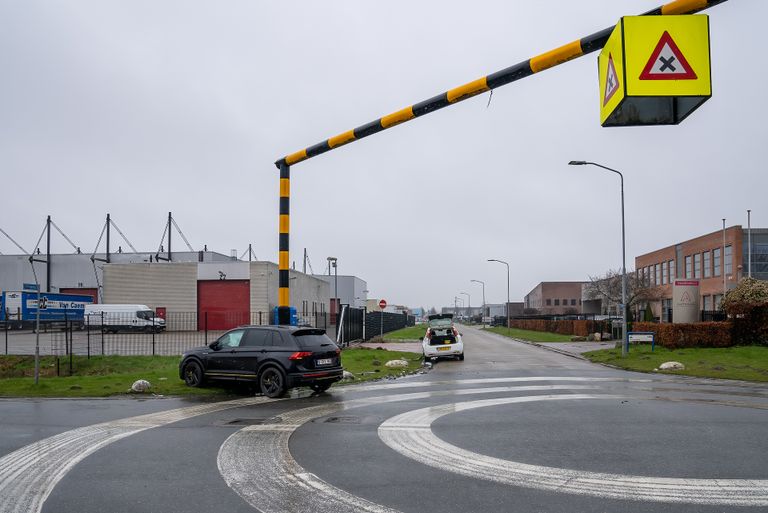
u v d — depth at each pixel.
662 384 14.20
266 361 12.08
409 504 5.14
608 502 5.15
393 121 13.01
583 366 19.81
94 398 12.11
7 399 12.01
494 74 10.64
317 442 7.62
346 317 29.67
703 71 7.56
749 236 45.34
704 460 6.59
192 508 5.07
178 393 12.63
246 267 46.06
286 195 15.80
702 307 53.97
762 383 14.57
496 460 6.64
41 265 55.41
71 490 5.61
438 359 23.27
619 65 7.73
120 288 46.31
